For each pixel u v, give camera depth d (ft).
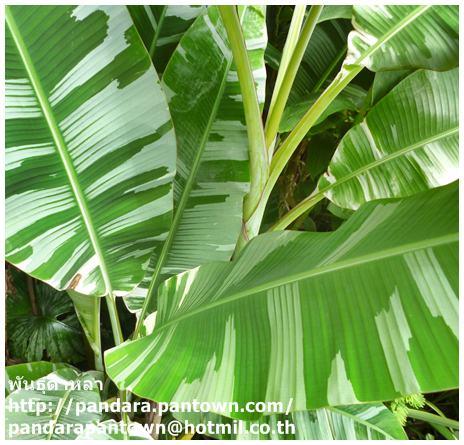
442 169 2.40
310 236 1.69
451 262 1.21
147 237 1.94
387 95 2.52
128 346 1.71
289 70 2.12
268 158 2.22
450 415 3.63
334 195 2.67
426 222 1.34
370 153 2.58
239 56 1.72
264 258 1.72
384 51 1.99
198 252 2.29
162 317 1.84
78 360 3.07
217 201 2.24
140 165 1.71
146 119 1.61
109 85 1.51
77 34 1.39
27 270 1.74
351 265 1.37
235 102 2.12
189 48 2.03
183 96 2.11
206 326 1.57
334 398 1.17
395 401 2.79
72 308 3.24
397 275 1.27
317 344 1.29
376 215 1.52
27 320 3.05
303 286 1.42
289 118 2.67
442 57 1.89
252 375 1.34
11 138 1.48
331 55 3.38
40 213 1.66
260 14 2.05
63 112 1.50
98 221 1.80
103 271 1.94
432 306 1.19
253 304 1.49
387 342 1.20
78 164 1.62
